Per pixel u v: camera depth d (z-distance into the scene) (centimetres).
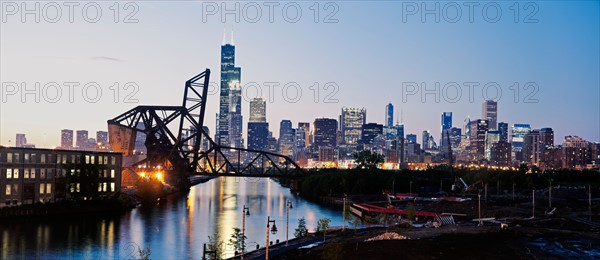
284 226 14362
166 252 10381
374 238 10625
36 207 14288
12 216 13712
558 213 15888
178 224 14200
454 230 12162
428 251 9425
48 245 10600
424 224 14488
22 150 14425
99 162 16750
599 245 10456
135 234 12269
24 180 14450
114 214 15750
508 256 9294
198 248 10819
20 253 9856
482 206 17625
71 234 11881
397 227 13538
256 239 11906
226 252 10169
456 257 9094
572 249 10019
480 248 9900
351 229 12925
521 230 12150
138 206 18700
